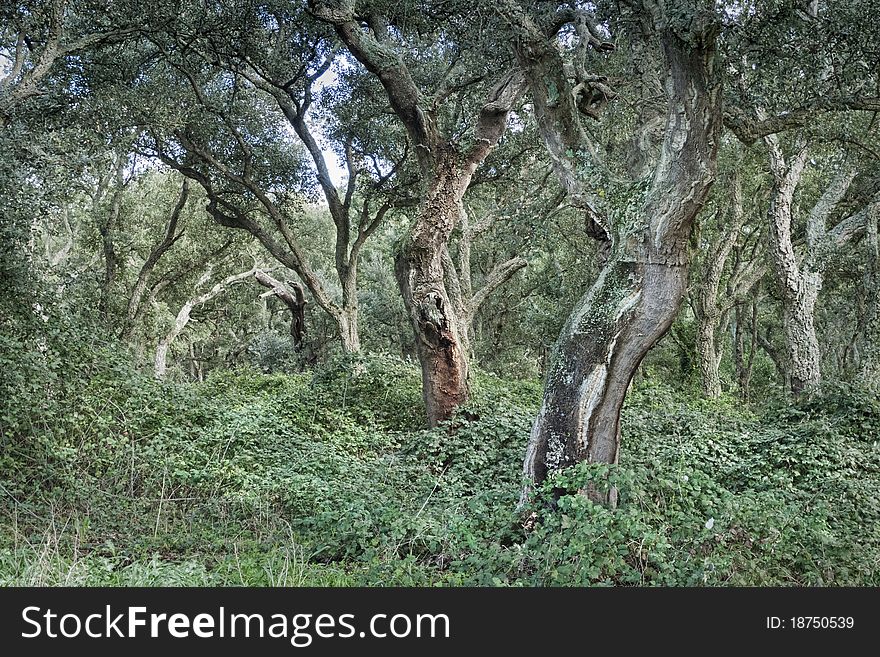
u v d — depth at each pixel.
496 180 23.12
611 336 8.35
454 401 14.77
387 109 20.89
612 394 8.45
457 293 22.91
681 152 8.02
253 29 18.22
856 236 21.14
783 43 9.05
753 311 34.41
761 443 13.60
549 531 7.33
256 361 36.75
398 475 11.47
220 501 9.77
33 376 10.68
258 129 22.33
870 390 16.28
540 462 8.53
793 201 25.56
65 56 15.83
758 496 8.65
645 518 7.28
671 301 8.26
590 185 8.91
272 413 14.14
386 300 37.38
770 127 10.40
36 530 8.09
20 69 14.91
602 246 9.66
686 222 8.16
